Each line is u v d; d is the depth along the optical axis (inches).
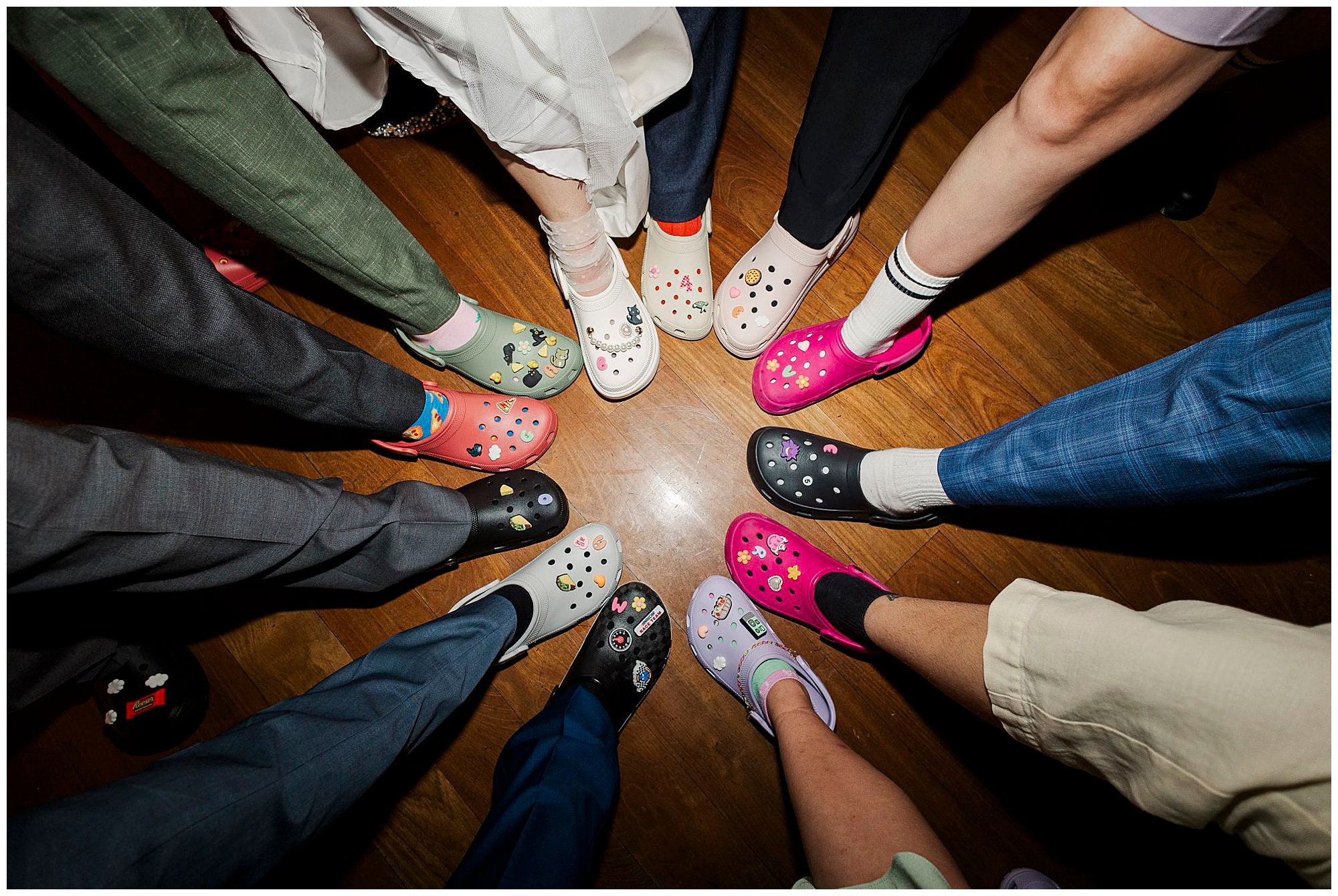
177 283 24.2
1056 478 29.0
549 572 42.3
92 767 41.3
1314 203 46.3
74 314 22.8
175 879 20.3
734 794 42.4
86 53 19.9
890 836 24.8
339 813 26.0
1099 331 46.0
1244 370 22.1
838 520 44.8
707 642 42.4
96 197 21.7
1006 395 45.7
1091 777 41.9
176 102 22.3
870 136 31.0
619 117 27.0
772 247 41.5
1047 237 46.8
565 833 28.9
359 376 32.8
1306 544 42.7
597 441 45.3
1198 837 40.7
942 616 30.8
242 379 27.9
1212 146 45.5
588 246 35.7
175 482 24.4
